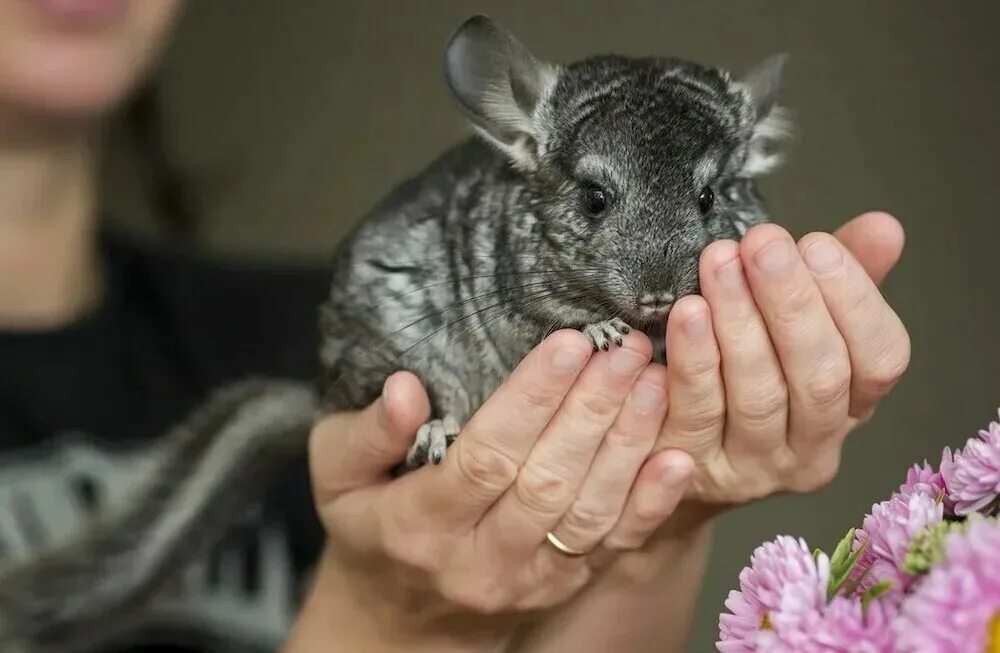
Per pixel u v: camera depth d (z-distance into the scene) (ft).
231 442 2.51
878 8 2.68
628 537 1.81
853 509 2.71
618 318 1.82
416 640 1.96
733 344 1.68
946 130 2.65
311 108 3.27
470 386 1.94
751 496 1.80
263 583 2.43
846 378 1.70
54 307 2.56
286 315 2.71
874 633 1.23
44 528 2.33
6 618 2.26
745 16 2.76
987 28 2.62
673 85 1.87
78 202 2.58
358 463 1.88
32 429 2.41
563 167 1.87
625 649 2.02
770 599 1.29
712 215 1.85
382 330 1.94
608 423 1.71
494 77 1.93
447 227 1.94
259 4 3.29
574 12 2.89
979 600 1.14
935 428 2.67
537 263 1.87
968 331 2.65
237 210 3.36
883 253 1.78
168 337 2.61
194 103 3.36
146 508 2.40
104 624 2.33
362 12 3.20
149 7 2.36
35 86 2.27
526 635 2.02
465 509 1.76
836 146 2.71
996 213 2.63
